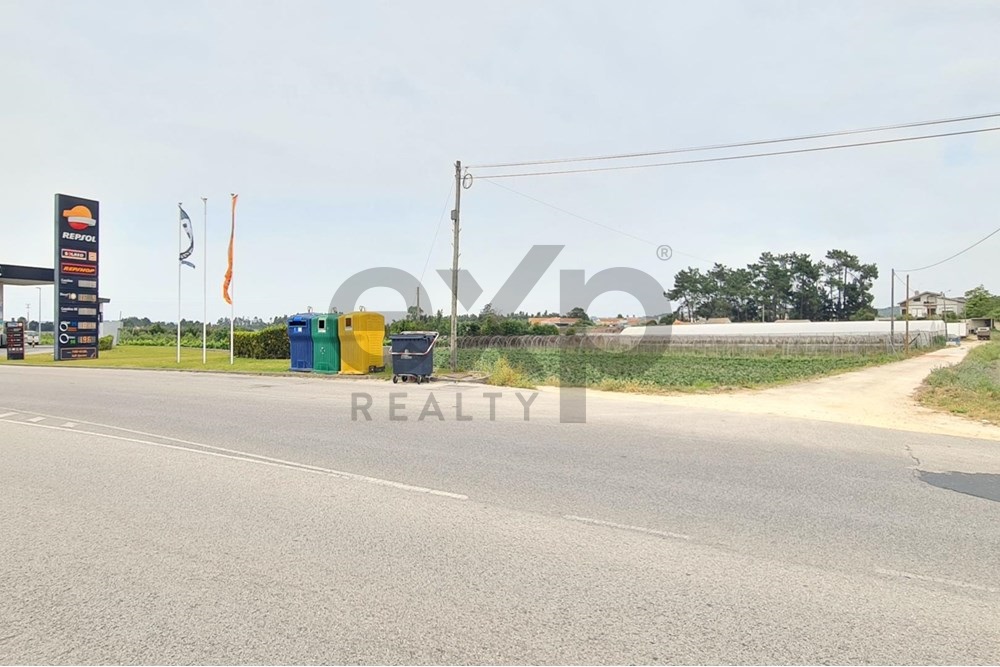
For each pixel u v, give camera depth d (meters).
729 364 33.72
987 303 101.00
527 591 3.84
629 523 5.18
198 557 4.37
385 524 5.09
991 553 4.59
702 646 3.22
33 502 5.69
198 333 56.34
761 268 76.12
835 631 3.39
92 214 31.97
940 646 3.25
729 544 4.71
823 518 5.38
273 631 3.34
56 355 30.25
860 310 75.62
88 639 3.26
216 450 8.07
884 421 11.62
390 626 3.40
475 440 8.86
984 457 8.11
